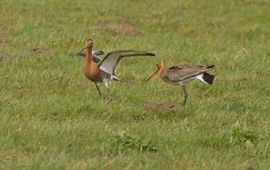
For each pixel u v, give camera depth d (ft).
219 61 71.20
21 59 65.26
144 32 85.10
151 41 78.84
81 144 43.01
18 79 58.29
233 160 41.75
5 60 64.59
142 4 100.42
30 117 48.14
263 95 59.82
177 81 52.54
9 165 38.32
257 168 40.68
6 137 42.63
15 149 41.04
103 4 97.81
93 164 39.24
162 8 98.78
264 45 82.89
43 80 58.70
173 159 41.19
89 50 52.26
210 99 57.00
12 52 68.18
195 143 45.06
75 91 56.34
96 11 92.89
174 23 90.89
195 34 87.10
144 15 94.07
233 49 78.23
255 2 105.60
